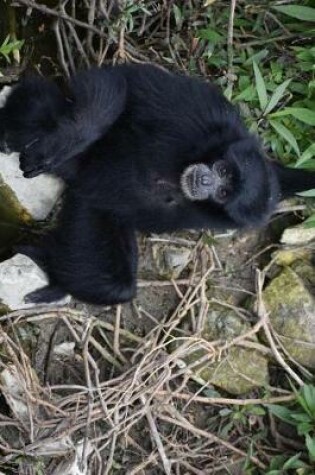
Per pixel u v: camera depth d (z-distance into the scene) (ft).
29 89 20.13
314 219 23.57
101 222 21.95
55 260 22.13
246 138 20.79
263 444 23.93
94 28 22.72
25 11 22.79
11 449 21.85
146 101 20.76
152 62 23.41
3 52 21.91
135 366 22.80
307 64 23.71
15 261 22.00
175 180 20.98
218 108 20.86
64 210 22.09
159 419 23.34
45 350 23.07
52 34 23.13
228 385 23.81
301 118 23.22
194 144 20.61
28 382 22.06
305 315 23.85
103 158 21.25
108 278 21.99
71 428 22.00
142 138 20.86
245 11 23.89
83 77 20.36
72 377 23.26
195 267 23.77
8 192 22.39
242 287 24.26
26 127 19.98
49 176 22.27
